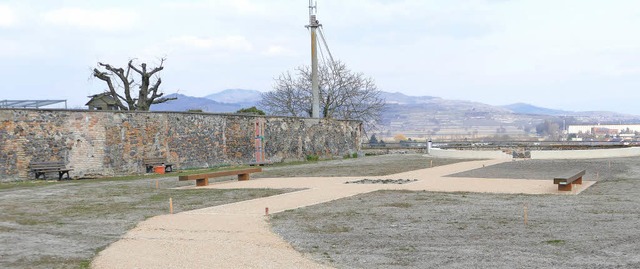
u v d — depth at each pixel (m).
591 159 36.94
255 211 16.38
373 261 10.32
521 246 11.23
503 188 21.28
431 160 40.06
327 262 10.27
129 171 32.38
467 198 18.67
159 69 56.66
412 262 10.21
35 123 28.81
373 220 14.63
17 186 25.67
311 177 28.05
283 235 12.77
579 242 11.39
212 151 37.81
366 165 36.56
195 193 21.72
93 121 30.95
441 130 174.88
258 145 42.00
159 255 10.84
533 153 40.25
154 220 15.12
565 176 20.03
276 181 26.22
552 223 13.62
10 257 10.84
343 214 15.66
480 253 10.74
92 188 24.11
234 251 11.13
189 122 36.09
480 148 57.84
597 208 15.84
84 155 30.53
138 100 55.56
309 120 48.06
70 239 12.68
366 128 67.81
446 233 12.77
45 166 28.86
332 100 65.94
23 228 14.18
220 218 15.20
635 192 19.41
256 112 57.34
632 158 37.03
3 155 27.55
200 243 11.94
